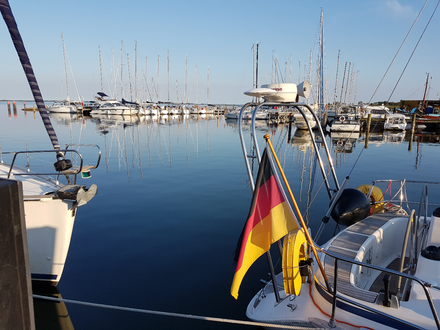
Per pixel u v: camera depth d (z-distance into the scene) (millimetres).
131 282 4910
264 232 3080
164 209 8461
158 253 5883
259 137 28375
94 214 8031
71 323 4004
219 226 7250
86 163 15258
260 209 3094
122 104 58531
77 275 5105
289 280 3137
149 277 5055
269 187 3057
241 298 4543
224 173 13305
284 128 37312
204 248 6109
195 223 7426
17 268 1271
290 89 3809
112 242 6363
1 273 1220
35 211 4652
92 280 4965
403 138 29219
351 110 34250
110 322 4031
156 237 6609
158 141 24484
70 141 23047
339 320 2918
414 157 18188
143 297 4539
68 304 4379
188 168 14359
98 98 60969
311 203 9055
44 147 19453
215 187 10875
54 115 57594
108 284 4855
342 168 14781
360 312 2826
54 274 4777
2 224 1209
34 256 4746
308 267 3494
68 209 4707
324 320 3035
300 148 21938
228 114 51031
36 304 4379
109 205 8773
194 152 19344
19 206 1265
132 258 5680
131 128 35281
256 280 5023
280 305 3533
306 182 11844
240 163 15758
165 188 10719
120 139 25156
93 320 4062
